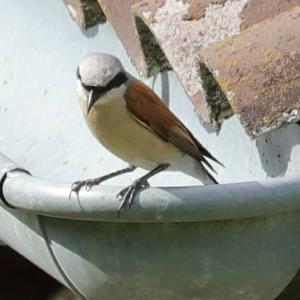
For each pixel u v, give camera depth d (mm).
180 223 5699
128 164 7332
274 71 6293
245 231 5715
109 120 6824
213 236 5719
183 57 7227
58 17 9133
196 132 7715
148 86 7555
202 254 5766
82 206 5715
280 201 5562
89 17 8695
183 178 7711
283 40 6465
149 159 6973
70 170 8125
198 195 5527
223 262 5785
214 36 7129
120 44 8461
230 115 7109
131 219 5656
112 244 5863
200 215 5566
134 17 7672
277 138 6711
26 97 9031
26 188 5949
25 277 10461
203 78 6836
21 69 9289
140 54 7855
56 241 6047
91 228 5875
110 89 6801
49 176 8125
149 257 5828
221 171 7391
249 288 5953
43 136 8562
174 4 7504
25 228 6281
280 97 6172
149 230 5758
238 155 7254
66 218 5879
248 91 6273
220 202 5523
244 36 6668
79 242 5953
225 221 5672
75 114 8547
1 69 9461
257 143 6996
